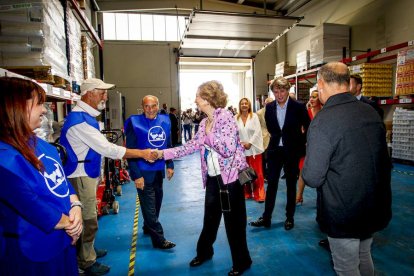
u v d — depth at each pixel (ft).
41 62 7.27
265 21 26.48
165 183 18.65
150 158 7.47
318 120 4.57
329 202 4.55
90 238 7.49
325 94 4.82
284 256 8.48
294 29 38.78
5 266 3.32
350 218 4.42
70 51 10.59
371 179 4.37
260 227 10.64
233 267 7.44
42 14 7.11
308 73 29.14
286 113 9.79
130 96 39.14
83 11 13.19
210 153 6.95
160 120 9.09
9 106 3.26
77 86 11.34
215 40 32.24
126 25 38.86
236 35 30.58
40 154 3.73
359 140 4.33
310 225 10.74
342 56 27.27
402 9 22.79
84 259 7.53
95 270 7.68
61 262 3.84
